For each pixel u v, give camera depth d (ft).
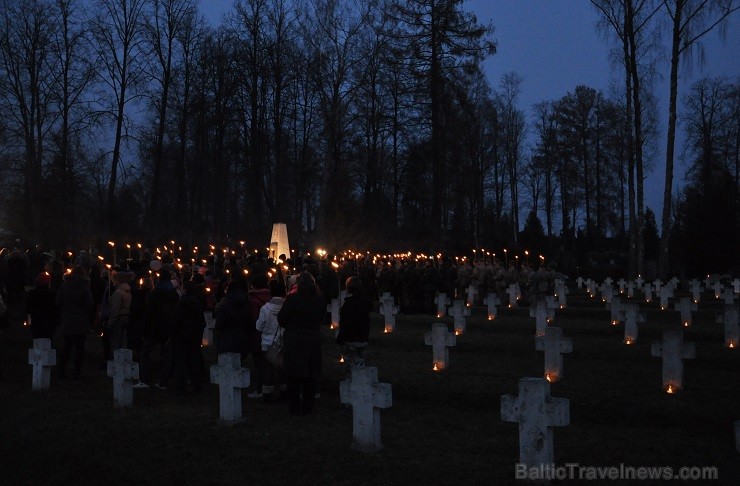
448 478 29.45
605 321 79.05
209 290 67.26
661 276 118.73
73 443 37.47
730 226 160.66
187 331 48.32
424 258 110.63
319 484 30.12
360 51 144.05
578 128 225.56
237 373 38.09
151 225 140.46
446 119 151.02
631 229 130.62
